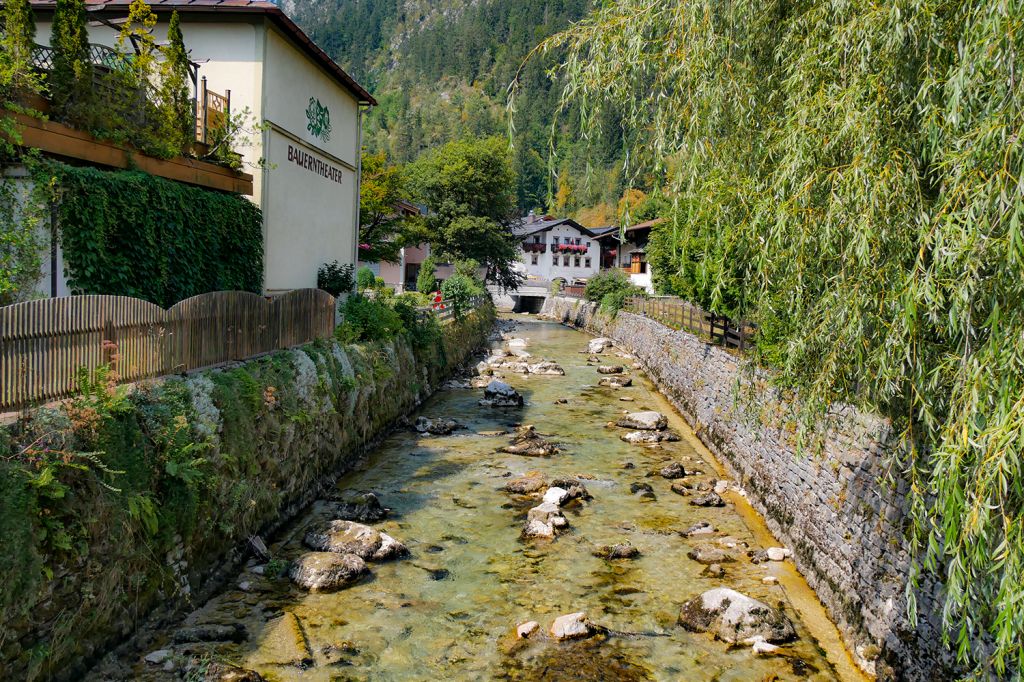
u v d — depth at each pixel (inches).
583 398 1002.7
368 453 675.4
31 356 276.7
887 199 224.5
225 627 338.0
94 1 649.6
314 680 303.6
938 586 281.0
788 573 429.4
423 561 433.7
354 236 935.0
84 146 427.8
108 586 288.0
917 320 218.7
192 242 511.5
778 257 269.9
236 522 403.9
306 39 698.8
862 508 355.3
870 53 244.7
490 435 764.0
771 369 406.6
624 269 2379.4
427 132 7111.2
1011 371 179.3
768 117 303.7
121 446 299.6
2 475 237.1
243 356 475.5
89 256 407.2
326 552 424.8
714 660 329.1
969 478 193.5
